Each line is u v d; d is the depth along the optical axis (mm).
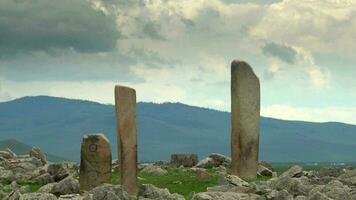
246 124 48500
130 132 41031
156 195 40094
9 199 37094
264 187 38906
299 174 45719
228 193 36312
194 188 43719
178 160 62312
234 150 48594
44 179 47688
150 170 54406
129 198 36562
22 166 55594
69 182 40281
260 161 56688
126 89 41188
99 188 34625
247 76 48656
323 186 37438
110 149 41031
